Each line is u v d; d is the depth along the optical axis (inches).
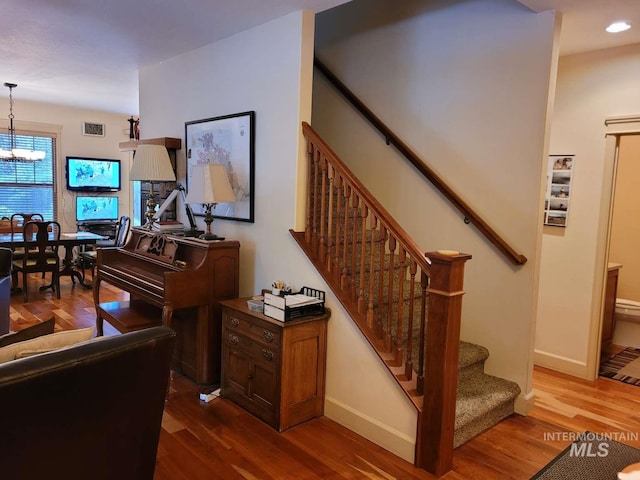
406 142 138.1
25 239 211.8
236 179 134.7
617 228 194.1
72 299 218.2
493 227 118.8
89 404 56.1
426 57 131.6
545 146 109.7
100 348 56.2
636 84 129.8
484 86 119.0
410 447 92.9
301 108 114.8
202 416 110.3
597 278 138.8
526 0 100.3
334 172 107.7
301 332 104.9
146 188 191.5
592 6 103.6
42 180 280.8
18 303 209.3
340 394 108.0
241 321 112.7
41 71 183.6
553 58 107.4
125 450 62.8
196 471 88.4
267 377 106.3
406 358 95.4
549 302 148.8
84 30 131.6
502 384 115.3
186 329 132.8
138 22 124.0
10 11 117.3
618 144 136.0
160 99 169.5
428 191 133.3
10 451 49.9
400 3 137.3
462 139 124.3
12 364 49.3
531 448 99.7
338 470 89.9
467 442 101.7
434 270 85.7
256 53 126.2
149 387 63.2
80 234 247.4
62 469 55.6
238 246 129.4
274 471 89.1
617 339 181.9
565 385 136.6
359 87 151.0
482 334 122.1
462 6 122.6
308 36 114.4
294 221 117.4
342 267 107.6
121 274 140.7
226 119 136.8
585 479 86.6
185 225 157.2
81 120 290.8
